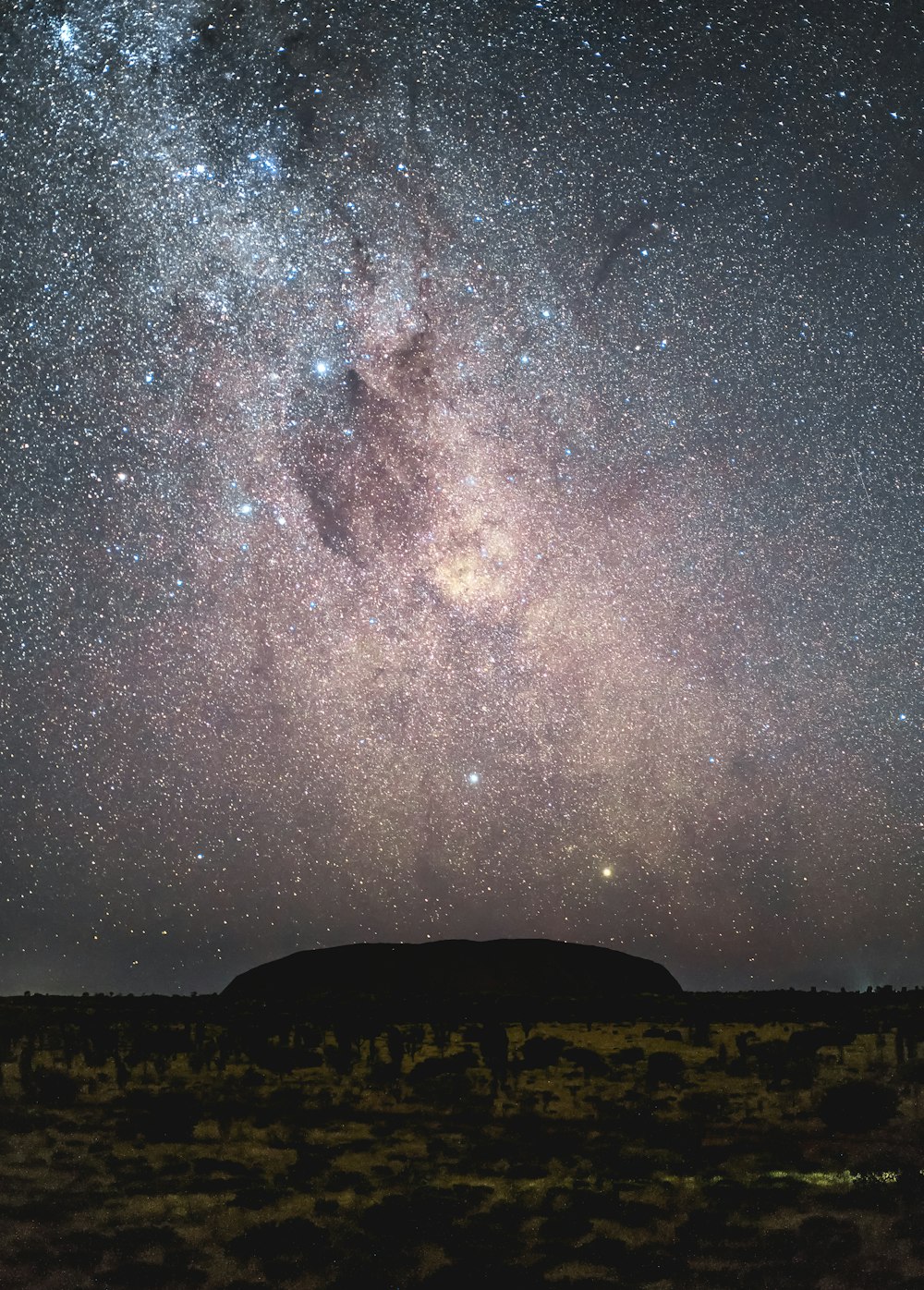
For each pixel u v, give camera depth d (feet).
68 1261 39.04
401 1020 106.42
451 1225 42.68
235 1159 53.06
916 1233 41.96
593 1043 90.22
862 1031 95.45
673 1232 42.47
